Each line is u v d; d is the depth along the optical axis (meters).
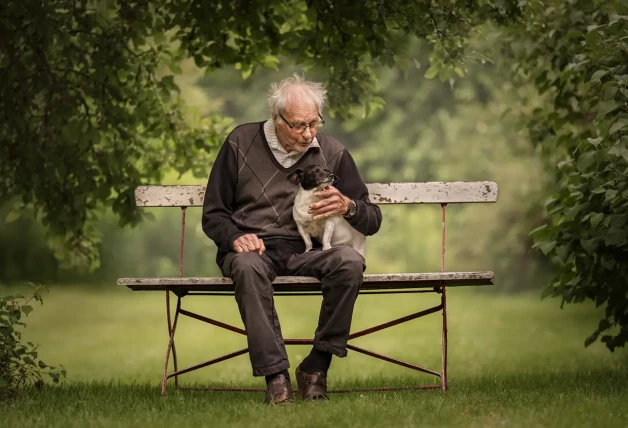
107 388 8.84
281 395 6.73
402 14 10.45
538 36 11.86
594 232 8.84
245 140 7.75
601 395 7.40
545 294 9.71
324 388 7.09
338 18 10.66
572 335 18.94
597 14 10.78
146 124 11.71
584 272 9.23
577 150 8.76
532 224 33.88
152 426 5.95
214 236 7.41
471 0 10.30
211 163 12.72
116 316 25.92
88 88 11.19
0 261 37.47
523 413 6.28
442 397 7.22
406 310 26.97
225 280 7.12
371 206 7.64
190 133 12.59
